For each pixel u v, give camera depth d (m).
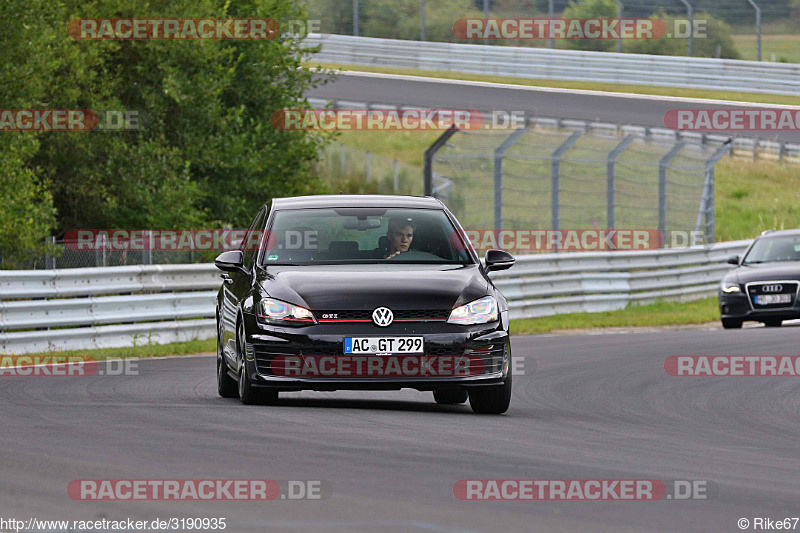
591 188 135.62
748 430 29.98
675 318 75.88
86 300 55.19
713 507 19.03
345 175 145.38
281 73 109.81
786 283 69.12
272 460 22.67
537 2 172.62
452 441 25.75
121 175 92.50
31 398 34.31
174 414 29.94
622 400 36.44
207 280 62.28
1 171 75.38
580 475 21.73
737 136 153.88
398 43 173.62
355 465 22.23
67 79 89.56
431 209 35.28
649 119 144.75
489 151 145.00
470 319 30.62
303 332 30.23
